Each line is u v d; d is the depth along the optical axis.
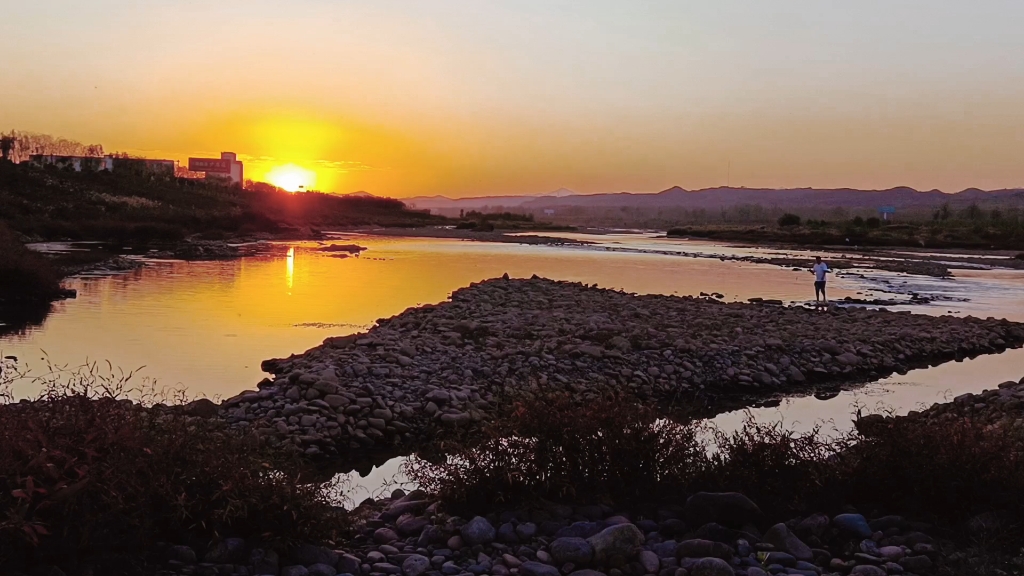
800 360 17.75
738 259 59.78
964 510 6.49
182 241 64.50
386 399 12.66
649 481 6.90
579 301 25.36
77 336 19.62
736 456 7.23
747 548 5.89
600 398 7.42
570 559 5.67
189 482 5.54
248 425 10.92
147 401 11.32
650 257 61.12
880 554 5.92
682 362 16.55
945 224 123.06
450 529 6.17
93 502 5.07
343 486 9.52
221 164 199.88
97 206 81.81
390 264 48.91
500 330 18.75
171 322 22.36
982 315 28.31
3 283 26.48
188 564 5.22
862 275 46.19
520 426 6.89
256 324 22.33
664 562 5.66
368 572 5.55
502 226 135.62
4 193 74.31
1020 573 5.46
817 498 6.86
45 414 5.78
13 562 4.74
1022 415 11.53
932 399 15.18
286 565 5.46
